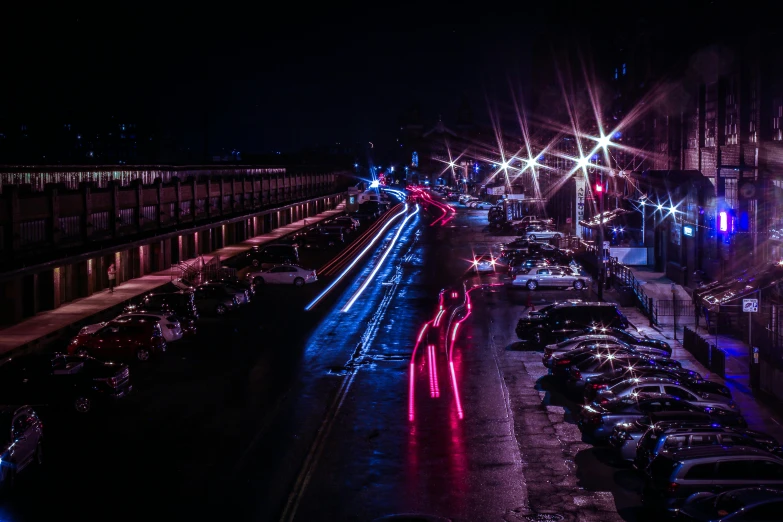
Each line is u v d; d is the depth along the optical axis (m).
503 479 18.03
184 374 28.77
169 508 16.36
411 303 45.03
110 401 23.67
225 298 41.31
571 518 15.78
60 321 36.50
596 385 22.83
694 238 46.62
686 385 21.62
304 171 111.62
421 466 18.94
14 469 17.55
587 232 75.88
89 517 15.92
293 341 34.72
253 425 22.41
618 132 68.19
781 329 30.33
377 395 25.77
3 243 32.44
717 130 43.78
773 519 13.17
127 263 49.50
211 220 59.44
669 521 15.23
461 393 25.98
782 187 36.94
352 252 71.69
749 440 16.86
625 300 44.16
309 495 17.05
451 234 87.88
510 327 37.91
